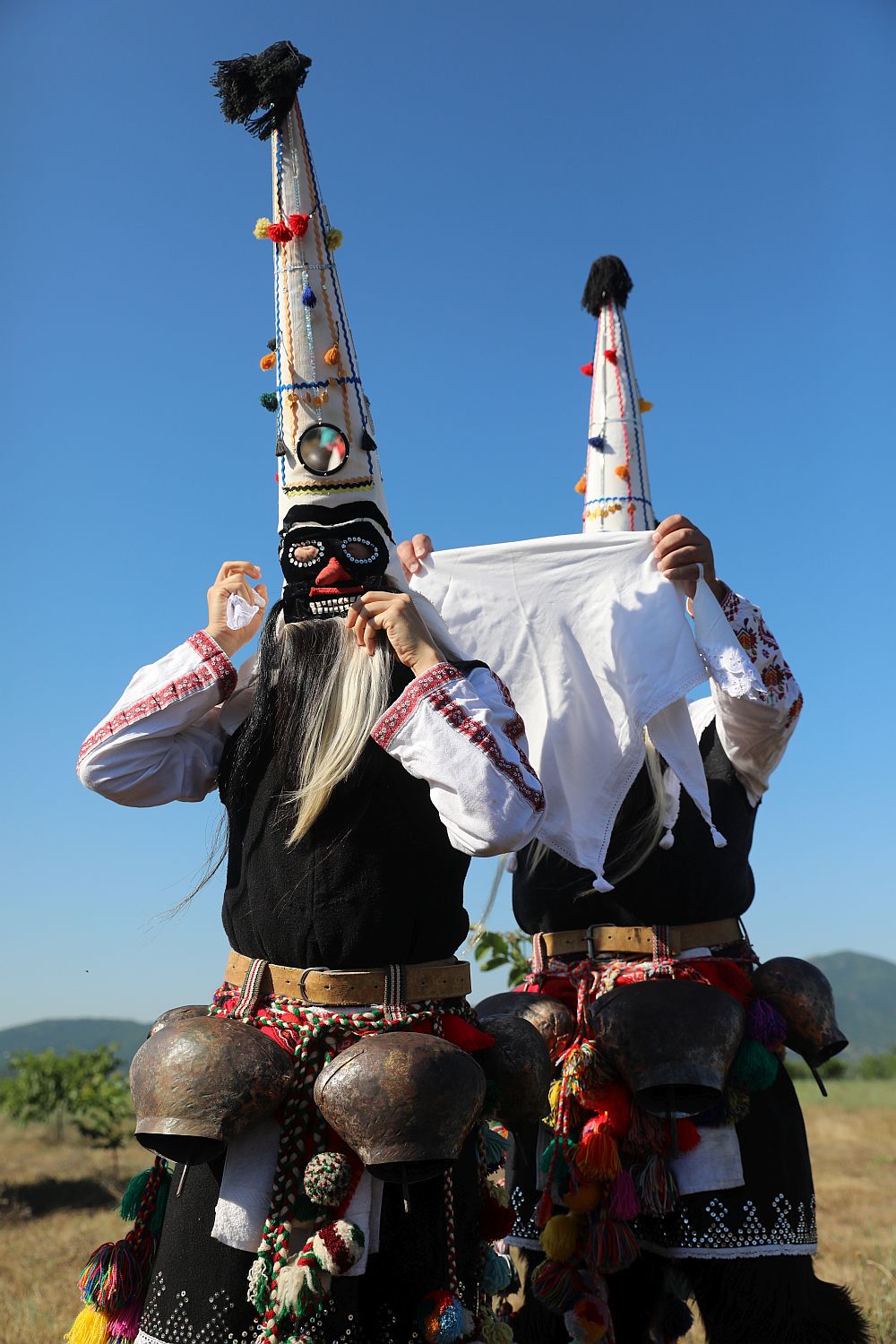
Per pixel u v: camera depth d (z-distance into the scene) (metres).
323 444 2.59
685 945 3.14
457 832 2.23
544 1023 3.02
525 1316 3.15
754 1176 2.91
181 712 2.52
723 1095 2.90
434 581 3.39
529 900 3.37
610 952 3.17
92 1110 10.79
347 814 2.32
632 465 3.77
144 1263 2.39
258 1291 2.08
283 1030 2.26
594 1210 2.90
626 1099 2.88
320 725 2.39
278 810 2.38
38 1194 7.42
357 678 2.40
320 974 2.29
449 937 2.40
